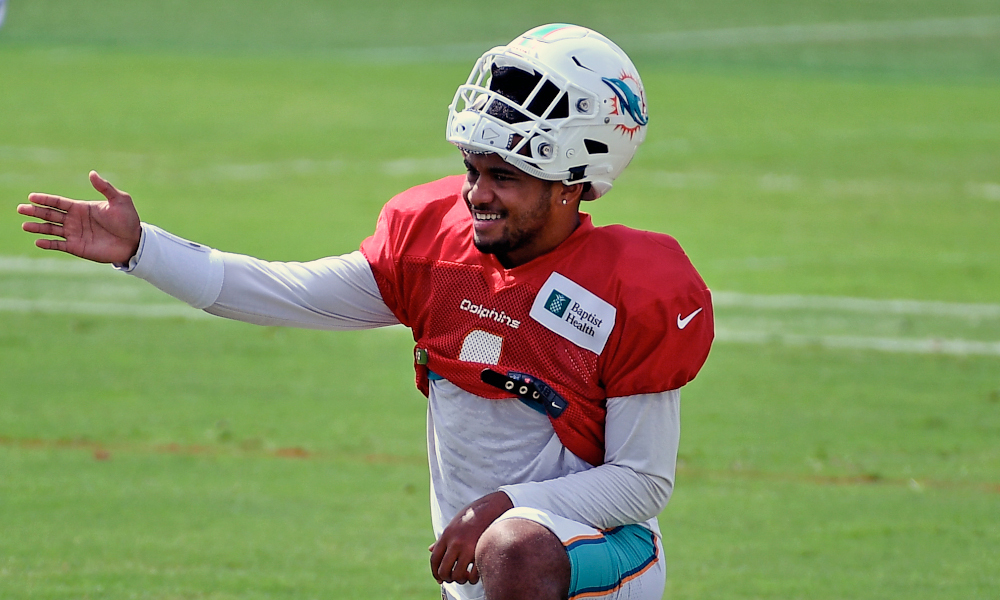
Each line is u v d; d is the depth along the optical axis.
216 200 56.50
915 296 42.00
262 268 11.83
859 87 96.62
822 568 19.89
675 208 57.16
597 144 11.15
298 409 29.50
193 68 95.50
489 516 10.62
